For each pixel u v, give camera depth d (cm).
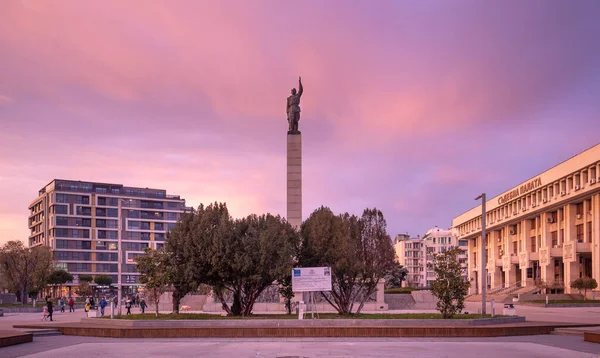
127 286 12550
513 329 2969
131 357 2131
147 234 13025
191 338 2878
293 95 5391
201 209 3747
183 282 3575
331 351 2283
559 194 7406
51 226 12200
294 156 5281
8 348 2473
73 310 6322
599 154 6338
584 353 2230
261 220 3809
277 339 2806
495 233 10150
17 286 8525
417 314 3662
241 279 3603
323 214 3750
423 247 16650
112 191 12962
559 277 8019
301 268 3231
